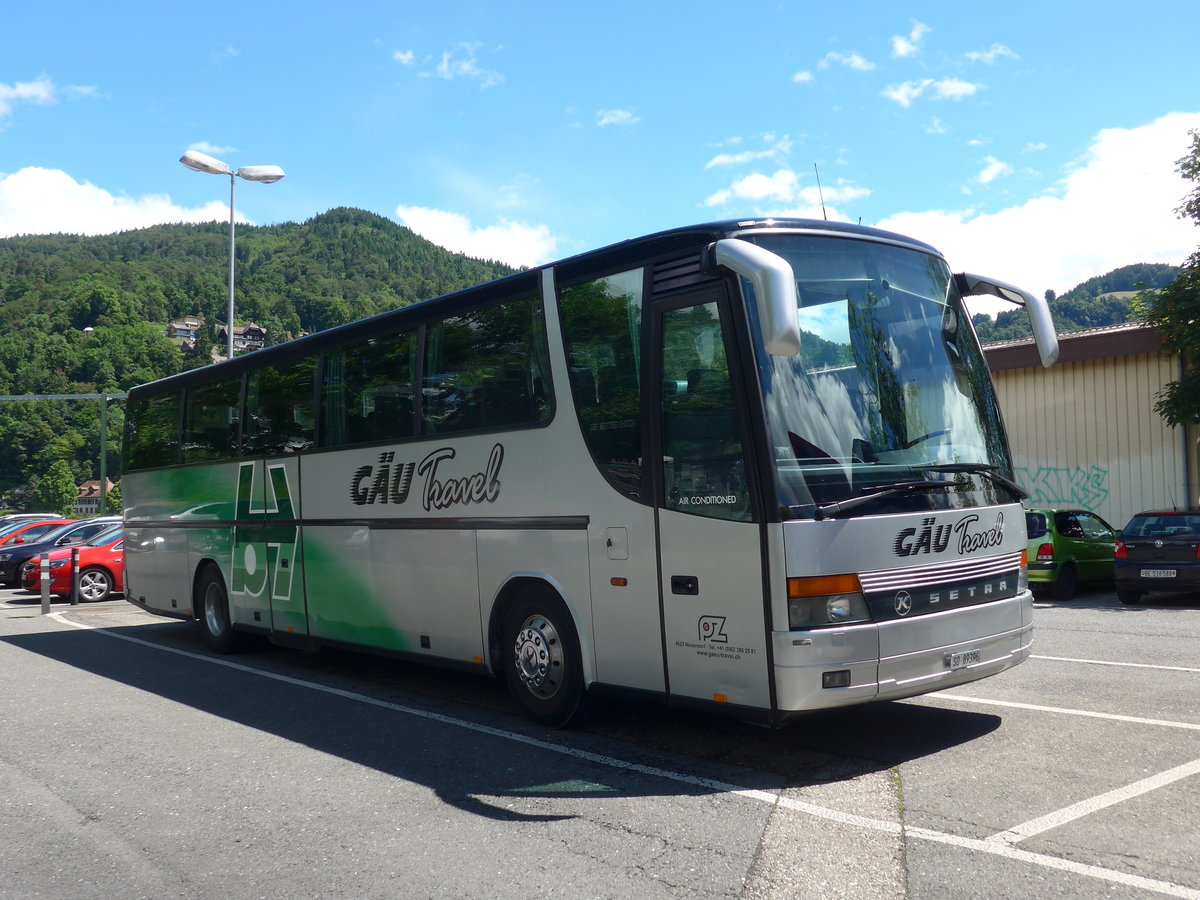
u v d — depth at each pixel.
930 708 7.14
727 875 4.20
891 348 6.19
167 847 4.84
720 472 5.69
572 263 6.92
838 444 5.70
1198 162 14.30
